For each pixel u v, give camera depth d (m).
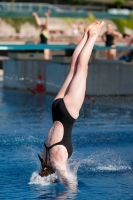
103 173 14.07
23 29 70.38
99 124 21.42
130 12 91.19
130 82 29.53
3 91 33.69
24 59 34.25
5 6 84.12
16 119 22.62
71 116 12.68
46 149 12.89
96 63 30.38
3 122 21.80
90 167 14.66
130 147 17.36
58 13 75.31
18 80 34.41
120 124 21.44
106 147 17.28
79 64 12.89
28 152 16.47
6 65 35.56
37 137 18.75
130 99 28.45
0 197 11.77
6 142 17.89
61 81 30.92
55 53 53.88
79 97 12.71
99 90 29.50
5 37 64.75
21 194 12.02
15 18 70.44
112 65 29.39
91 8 96.56
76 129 20.30
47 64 32.16
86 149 16.95
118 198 11.79
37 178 13.24
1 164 14.85
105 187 12.69
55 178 13.01
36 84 33.78
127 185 12.89
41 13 72.94
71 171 14.12
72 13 76.31
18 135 19.02
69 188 12.56
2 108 25.98
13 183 12.92
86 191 12.31
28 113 24.39
